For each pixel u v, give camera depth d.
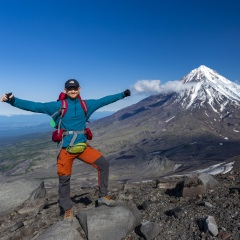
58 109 3.42
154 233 3.42
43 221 4.58
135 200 4.97
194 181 4.75
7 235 4.46
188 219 3.64
